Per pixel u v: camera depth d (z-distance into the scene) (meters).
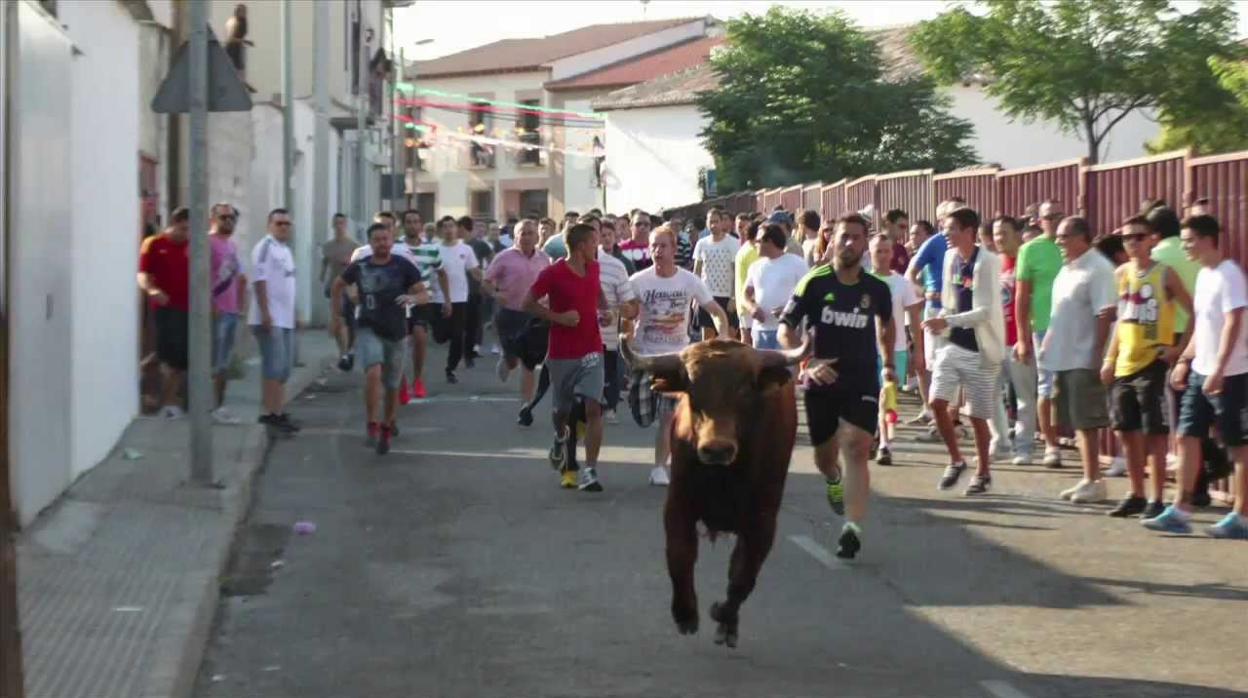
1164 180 13.78
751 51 51.12
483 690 7.18
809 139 50.09
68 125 11.17
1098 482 12.16
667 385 7.36
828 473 10.55
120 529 10.14
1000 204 18.00
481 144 76.44
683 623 7.62
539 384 16.25
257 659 7.76
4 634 4.78
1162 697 7.02
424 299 15.14
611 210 64.69
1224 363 10.41
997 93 41.56
